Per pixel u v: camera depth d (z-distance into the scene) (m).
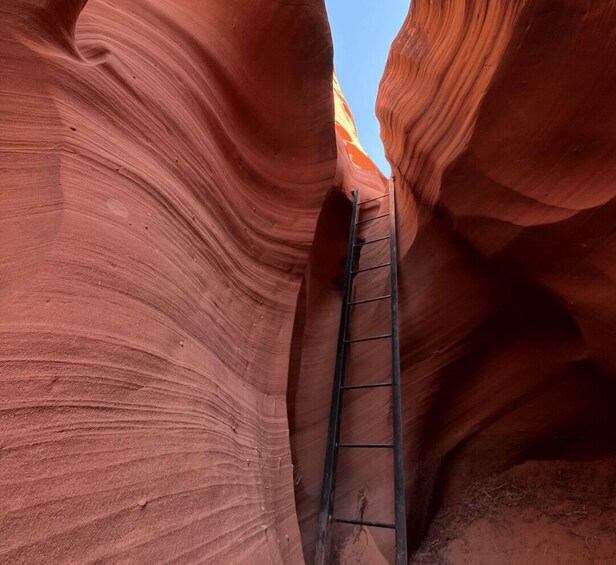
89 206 1.22
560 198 2.69
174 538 1.05
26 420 0.78
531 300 3.52
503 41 2.39
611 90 2.20
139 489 0.98
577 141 2.46
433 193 3.49
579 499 3.69
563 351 3.60
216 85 2.59
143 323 1.24
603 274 2.83
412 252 4.08
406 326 3.96
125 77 1.71
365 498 3.38
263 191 2.92
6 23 1.19
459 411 4.11
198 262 1.85
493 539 3.62
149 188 1.59
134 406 1.08
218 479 1.40
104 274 1.15
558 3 2.13
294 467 3.09
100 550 0.82
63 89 1.32
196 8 2.66
